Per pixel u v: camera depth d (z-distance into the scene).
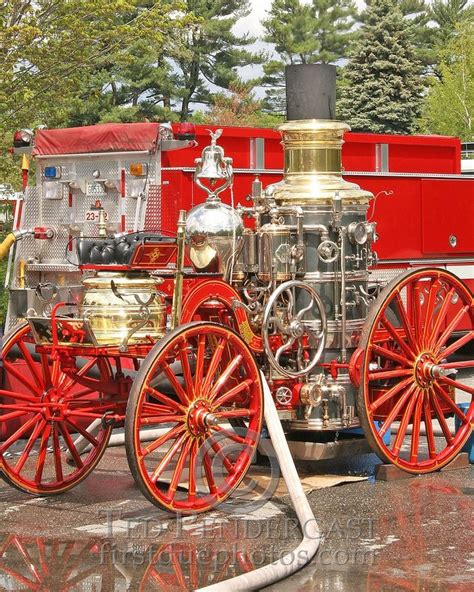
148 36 18.28
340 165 7.46
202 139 11.02
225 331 6.42
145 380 6.04
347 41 50.03
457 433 7.64
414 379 7.34
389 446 7.95
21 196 11.97
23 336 7.04
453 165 13.73
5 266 16.58
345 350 7.18
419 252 13.05
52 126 18.92
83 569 5.33
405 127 42.03
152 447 6.15
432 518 6.22
